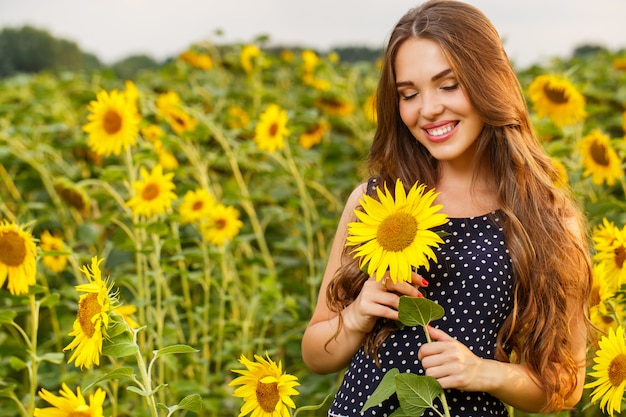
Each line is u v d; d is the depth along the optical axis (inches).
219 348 128.3
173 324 134.6
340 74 246.1
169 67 229.1
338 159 187.6
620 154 128.0
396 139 84.6
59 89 227.3
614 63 231.9
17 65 408.2
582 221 85.7
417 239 68.2
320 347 83.0
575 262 79.6
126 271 157.8
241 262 143.3
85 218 167.8
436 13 78.7
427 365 72.4
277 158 153.7
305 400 129.1
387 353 77.5
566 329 78.4
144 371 74.2
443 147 78.5
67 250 115.4
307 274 168.9
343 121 203.0
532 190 80.0
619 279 89.9
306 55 228.7
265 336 156.7
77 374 121.3
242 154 159.9
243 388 77.0
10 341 144.1
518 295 77.5
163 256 161.3
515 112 80.9
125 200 159.8
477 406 75.5
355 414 78.6
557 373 77.2
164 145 156.0
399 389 68.8
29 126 184.1
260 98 204.5
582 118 138.7
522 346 78.3
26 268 100.0
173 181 169.3
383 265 68.6
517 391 75.1
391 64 80.7
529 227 78.4
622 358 78.1
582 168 134.3
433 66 77.1
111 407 121.0
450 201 81.9
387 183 85.0
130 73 360.2
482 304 76.5
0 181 193.8
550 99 134.4
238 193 157.2
